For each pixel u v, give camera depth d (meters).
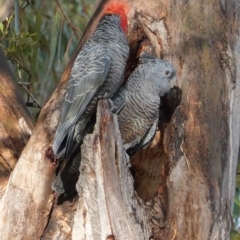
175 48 8.46
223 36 8.68
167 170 8.20
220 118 8.41
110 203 7.37
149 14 8.46
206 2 8.69
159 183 8.27
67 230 8.49
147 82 7.93
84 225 7.75
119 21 8.23
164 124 8.41
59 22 12.57
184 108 8.30
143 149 8.51
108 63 7.78
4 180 9.30
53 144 8.06
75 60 8.26
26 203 8.49
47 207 8.54
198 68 8.43
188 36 8.52
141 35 8.56
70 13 13.46
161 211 8.07
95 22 8.82
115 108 7.94
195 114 8.27
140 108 7.95
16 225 8.48
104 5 8.75
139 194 8.43
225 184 8.37
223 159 8.34
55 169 8.44
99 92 7.91
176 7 8.56
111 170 7.31
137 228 7.49
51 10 13.47
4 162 9.51
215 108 8.39
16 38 11.30
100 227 7.45
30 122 10.12
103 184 7.34
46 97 13.15
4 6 13.00
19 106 10.11
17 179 8.51
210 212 8.04
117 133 7.32
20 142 9.71
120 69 7.95
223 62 8.59
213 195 8.09
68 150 8.00
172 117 8.30
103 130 7.28
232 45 8.76
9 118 9.86
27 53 11.82
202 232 7.98
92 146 7.32
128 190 7.45
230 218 8.48
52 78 13.03
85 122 8.08
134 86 8.00
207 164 8.15
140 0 8.51
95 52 7.86
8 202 8.53
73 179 8.37
